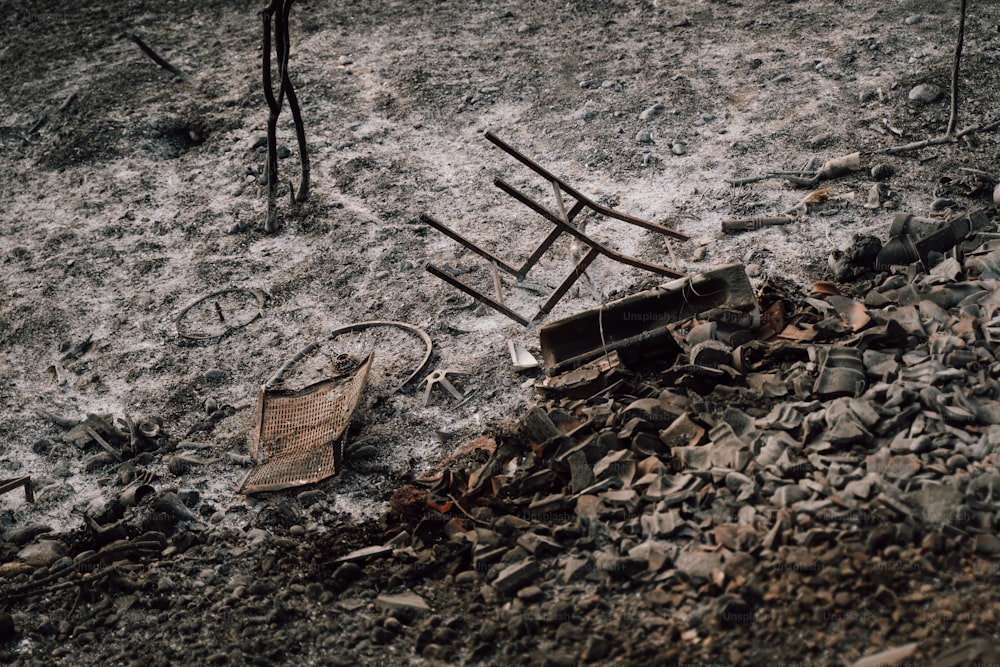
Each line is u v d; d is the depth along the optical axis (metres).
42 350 8.14
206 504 7.36
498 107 9.25
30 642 6.94
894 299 7.50
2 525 7.39
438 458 7.40
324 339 8.00
